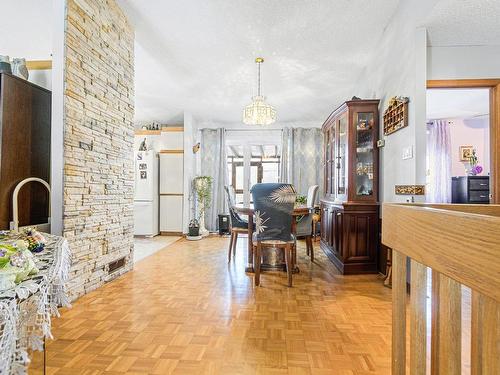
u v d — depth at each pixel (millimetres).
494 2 2174
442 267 605
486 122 5996
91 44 2521
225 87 4617
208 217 6547
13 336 659
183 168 6148
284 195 2828
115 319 2049
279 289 2730
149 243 5242
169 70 4016
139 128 7012
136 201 5910
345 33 3180
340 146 3873
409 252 779
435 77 2807
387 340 1786
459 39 2697
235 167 7234
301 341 1766
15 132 2297
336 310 2238
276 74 4145
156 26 3080
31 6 2707
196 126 6641
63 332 1854
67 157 2254
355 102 3455
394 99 2840
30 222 2422
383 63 3252
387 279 2832
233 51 3508
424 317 742
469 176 5531
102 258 2760
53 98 2221
